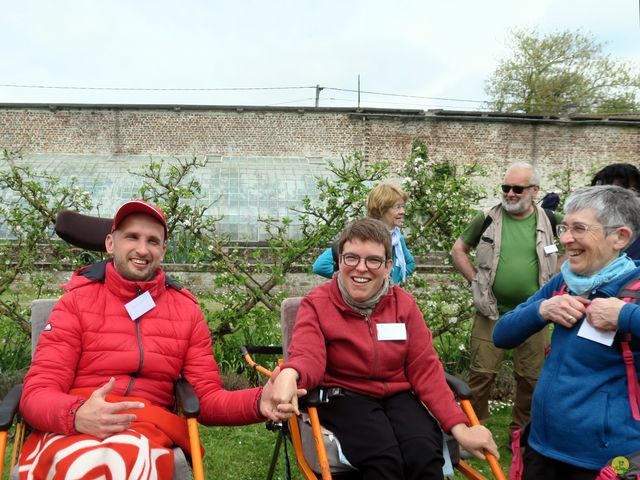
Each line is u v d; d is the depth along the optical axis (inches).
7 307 208.5
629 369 79.6
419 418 95.8
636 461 76.0
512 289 148.5
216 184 562.6
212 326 220.8
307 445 96.7
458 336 219.0
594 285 84.5
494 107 1170.0
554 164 769.6
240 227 520.4
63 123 735.7
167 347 98.4
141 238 98.7
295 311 123.5
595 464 79.7
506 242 150.7
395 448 89.2
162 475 83.5
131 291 98.8
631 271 83.4
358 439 91.2
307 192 564.4
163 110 741.9
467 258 161.9
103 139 738.8
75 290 98.5
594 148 769.6
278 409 83.6
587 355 82.2
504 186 149.5
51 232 245.9
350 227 100.7
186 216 223.1
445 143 764.0
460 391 99.0
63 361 92.7
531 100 1129.4
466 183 229.9
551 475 85.5
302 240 220.7
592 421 79.7
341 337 99.7
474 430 90.6
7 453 141.7
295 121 754.2
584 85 1109.1
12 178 219.3
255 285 237.5
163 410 93.5
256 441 158.2
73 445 81.2
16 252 219.8
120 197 553.9
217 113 747.4
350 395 98.3
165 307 101.7
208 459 145.3
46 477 80.7
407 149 762.2
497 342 101.1
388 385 100.3
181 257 340.2
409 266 169.0
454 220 226.2
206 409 97.6
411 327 103.9
